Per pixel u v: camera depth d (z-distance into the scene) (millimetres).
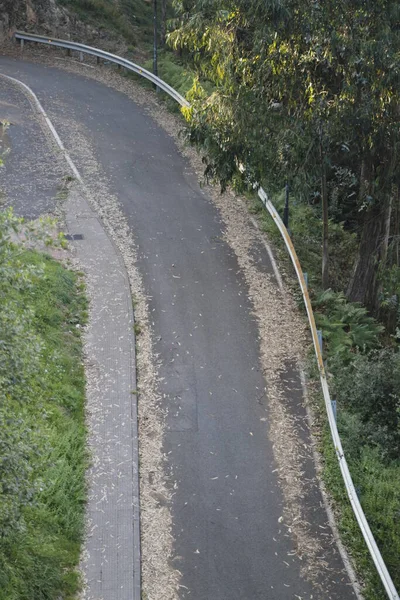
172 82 30875
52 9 36031
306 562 12805
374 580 12492
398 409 15023
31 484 10000
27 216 21328
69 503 13094
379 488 13938
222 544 13023
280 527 13422
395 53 16484
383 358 16719
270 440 15250
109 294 18703
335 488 14125
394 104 17125
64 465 13680
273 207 21953
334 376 16812
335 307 19016
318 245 22328
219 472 14445
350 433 15250
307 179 17609
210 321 18328
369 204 18938
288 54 16797
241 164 19078
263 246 21391
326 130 16984
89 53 33750
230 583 12367
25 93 30062
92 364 16578
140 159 25562
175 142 27031
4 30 35094
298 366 17219
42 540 12094
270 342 17844
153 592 12078
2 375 9477
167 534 13102
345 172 22500
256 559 12797
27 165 24359
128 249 20578
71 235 20766
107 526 13039
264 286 19734
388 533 13227
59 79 32000
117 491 13719
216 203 23312
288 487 14227
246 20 16656
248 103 17188
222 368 16984
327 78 17453
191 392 16266
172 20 18188
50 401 14852
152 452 14734
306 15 16141
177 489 14016
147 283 19391
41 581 11477
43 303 17094
